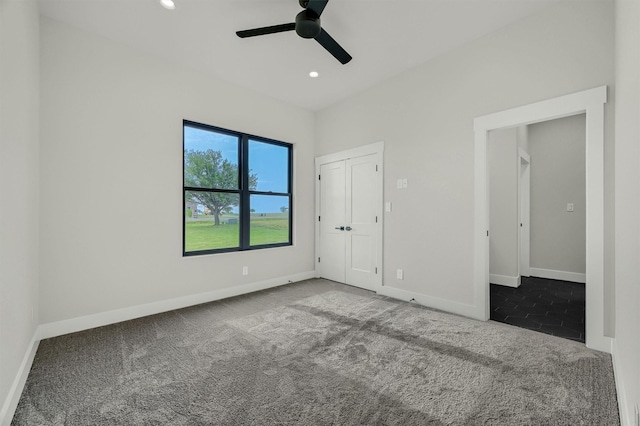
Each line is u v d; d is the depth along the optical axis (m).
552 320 2.73
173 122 3.11
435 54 3.03
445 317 2.82
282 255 4.19
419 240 3.25
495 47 2.64
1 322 1.39
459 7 2.33
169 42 2.76
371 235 3.83
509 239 4.06
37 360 1.99
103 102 2.65
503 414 1.45
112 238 2.70
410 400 1.57
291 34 2.66
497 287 3.99
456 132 2.93
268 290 3.85
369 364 1.94
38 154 2.27
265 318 2.80
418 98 3.25
